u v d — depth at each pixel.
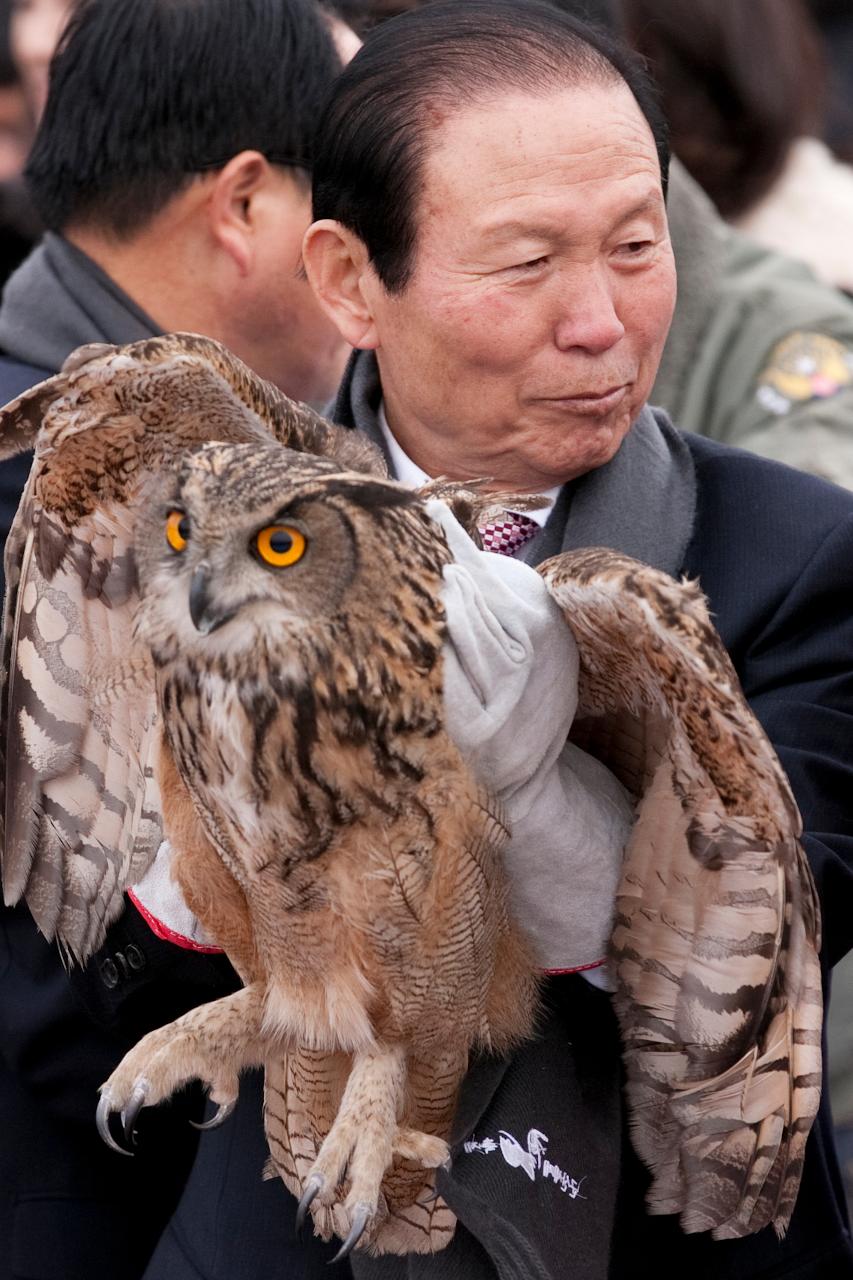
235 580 2.60
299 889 2.61
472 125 2.74
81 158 3.74
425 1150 2.57
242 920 2.77
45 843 3.00
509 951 2.71
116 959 3.02
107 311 3.75
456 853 2.57
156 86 3.70
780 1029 2.53
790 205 5.34
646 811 2.60
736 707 2.36
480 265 2.75
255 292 3.82
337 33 4.11
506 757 2.56
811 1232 2.95
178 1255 3.00
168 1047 2.62
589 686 2.68
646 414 3.11
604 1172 2.67
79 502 2.82
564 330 2.75
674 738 2.53
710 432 4.65
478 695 2.55
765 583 2.92
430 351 2.84
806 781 2.81
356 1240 2.44
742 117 5.20
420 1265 2.68
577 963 2.71
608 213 2.71
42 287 3.78
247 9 3.75
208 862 2.74
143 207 3.73
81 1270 3.43
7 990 3.31
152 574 2.75
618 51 2.90
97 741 2.96
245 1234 2.92
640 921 2.63
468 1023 2.67
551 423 2.83
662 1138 2.65
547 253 2.73
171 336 2.74
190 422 2.78
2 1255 3.45
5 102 5.86
